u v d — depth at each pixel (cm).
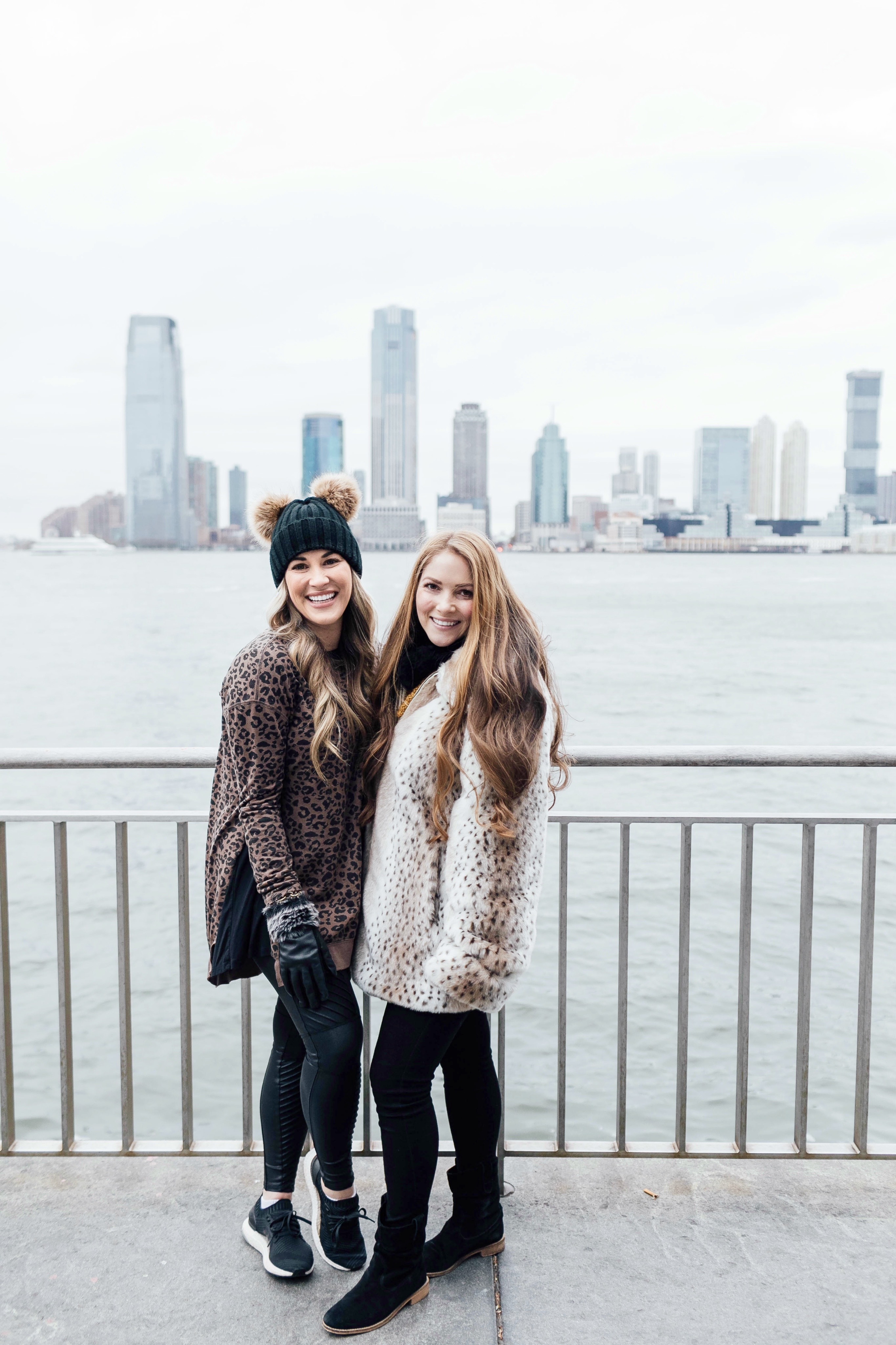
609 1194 208
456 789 161
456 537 168
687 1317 171
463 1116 182
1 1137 223
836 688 2727
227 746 170
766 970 712
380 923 166
